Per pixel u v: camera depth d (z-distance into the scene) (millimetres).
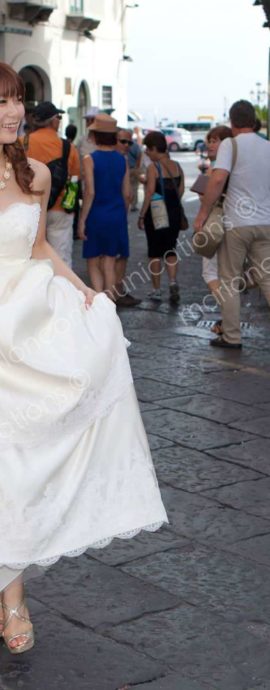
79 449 3432
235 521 4684
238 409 6488
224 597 3936
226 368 7617
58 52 31141
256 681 3342
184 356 8023
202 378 7293
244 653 3516
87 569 4168
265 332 9016
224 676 3367
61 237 9211
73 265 12961
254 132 7922
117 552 4340
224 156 7758
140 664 3436
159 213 10297
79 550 3395
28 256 3537
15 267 3477
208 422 6195
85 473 3418
